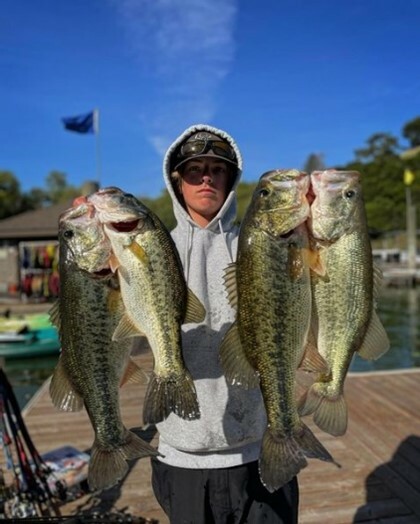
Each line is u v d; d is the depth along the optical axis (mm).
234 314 1144
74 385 1069
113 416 1049
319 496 1921
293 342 1050
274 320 1046
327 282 1066
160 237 1035
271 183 1040
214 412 1092
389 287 13945
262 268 1044
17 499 1790
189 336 1119
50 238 10266
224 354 1062
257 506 1102
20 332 5824
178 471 1111
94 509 1873
